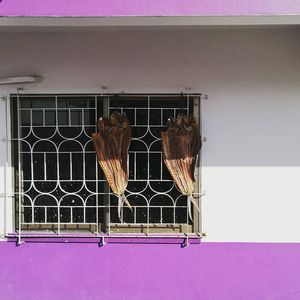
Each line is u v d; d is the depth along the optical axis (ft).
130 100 11.94
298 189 11.86
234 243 11.95
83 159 12.05
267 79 11.69
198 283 12.01
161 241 11.99
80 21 9.71
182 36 11.66
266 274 11.94
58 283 12.12
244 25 10.94
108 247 12.04
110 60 11.77
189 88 11.74
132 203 12.15
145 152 12.01
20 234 12.02
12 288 12.16
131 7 9.39
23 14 9.41
